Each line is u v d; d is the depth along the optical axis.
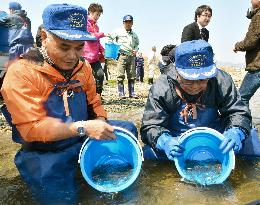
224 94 3.45
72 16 2.80
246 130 3.34
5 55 5.08
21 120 2.81
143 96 9.73
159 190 2.98
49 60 2.94
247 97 5.53
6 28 5.35
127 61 8.91
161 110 3.41
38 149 3.07
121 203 2.78
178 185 3.07
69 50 2.84
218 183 3.05
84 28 2.88
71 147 3.10
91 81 3.35
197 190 2.98
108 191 2.85
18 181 3.21
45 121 2.80
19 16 5.62
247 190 2.98
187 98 3.44
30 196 2.89
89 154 3.16
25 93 2.83
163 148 3.20
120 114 6.38
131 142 3.07
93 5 6.92
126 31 8.78
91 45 6.91
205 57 3.10
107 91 11.09
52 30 2.78
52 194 2.90
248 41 5.23
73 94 3.09
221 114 3.61
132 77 9.09
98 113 3.43
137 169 2.97
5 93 2.86
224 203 2.77
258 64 5.33
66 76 3.06
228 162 3.08
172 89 3.41
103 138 2.82
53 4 2.88
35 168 2.98
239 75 18.48
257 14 5.16
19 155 3.11
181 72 3.10
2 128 5.12
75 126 2.79
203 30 6.30
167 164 3.55
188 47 3.11
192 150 3.43
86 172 2.96
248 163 3.58
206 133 3.20
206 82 3.17
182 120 3.51
